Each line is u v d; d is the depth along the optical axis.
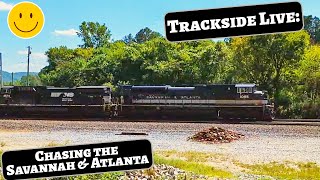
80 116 46.75
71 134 32.78
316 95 54.69
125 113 45.53
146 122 40.62
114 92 48.75
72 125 38.19
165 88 44.81
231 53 57.53
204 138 30.22
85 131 34.41
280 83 54.75
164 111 44.28
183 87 44.59
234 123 39.06
